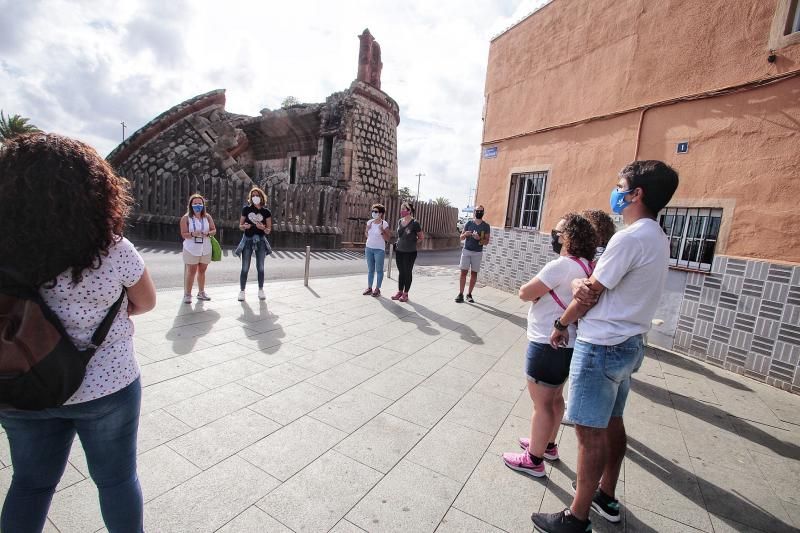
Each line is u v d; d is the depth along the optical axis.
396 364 4.25
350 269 11.23
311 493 2.27
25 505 1.44
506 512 2.25
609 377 2.01
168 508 2.08
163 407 3.05
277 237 14.73
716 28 5.03
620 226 6.29
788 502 2.53
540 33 7.89
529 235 8.12
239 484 2.30
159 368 3.69
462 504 2.29
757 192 4.64
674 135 5.51
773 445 3.19
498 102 9.09
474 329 5.75
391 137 24.16
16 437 1.41
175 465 2.41
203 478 2.32
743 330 4.70
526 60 8.26
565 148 7.34
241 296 6.35
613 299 2.04
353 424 3.03
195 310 5.62
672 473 2.76
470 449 2.82
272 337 4.75
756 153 4.66
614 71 6.38
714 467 2.86
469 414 3.31
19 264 1.21
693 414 3.66
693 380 4.46
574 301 2.12
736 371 4.75
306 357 4.24
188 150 18.22
